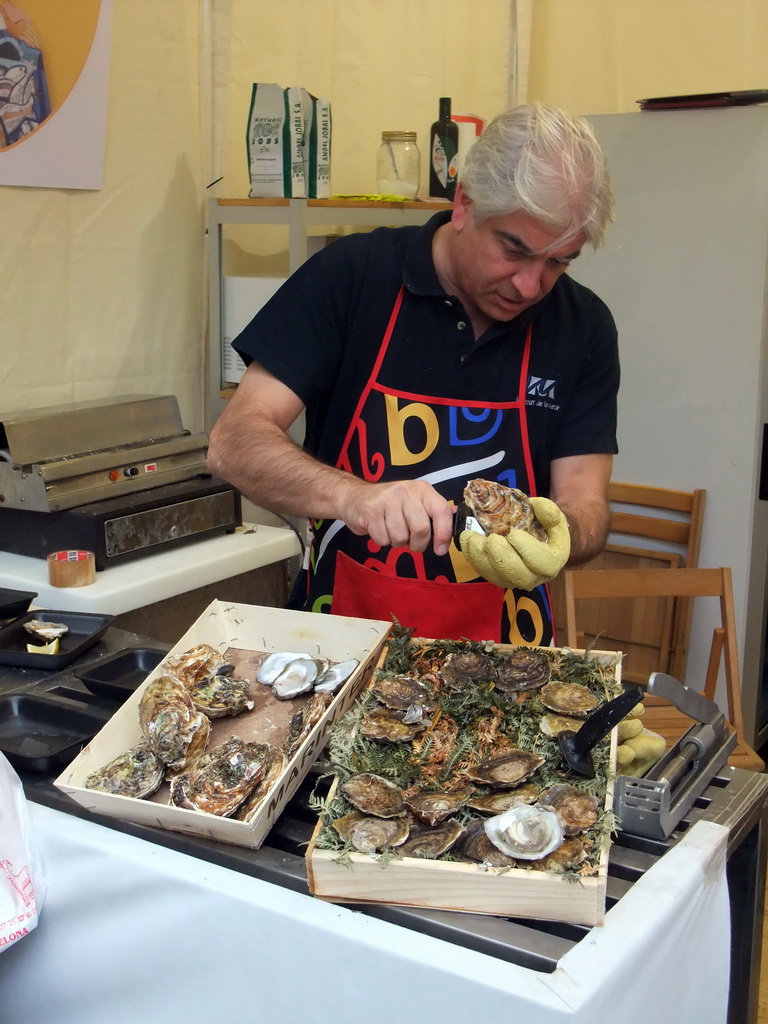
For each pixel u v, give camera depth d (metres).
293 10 2.60
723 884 1.00
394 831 0.89
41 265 2.23
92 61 2.20
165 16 2.38
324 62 2.70
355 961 0.85
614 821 0.90
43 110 2.13
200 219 2.60
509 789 0.95
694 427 2.51
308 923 0.87
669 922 0.87
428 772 0.99
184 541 2.14
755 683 2.68
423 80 2.83
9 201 2.13
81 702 1.31
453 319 1.50
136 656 1.40
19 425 1.94
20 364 2.23
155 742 1.03
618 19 2.80
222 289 2.57
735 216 2.36
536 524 1.13
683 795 1.03
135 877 0.97
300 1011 0.90
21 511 2.00
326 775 1.01
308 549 1.68
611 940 0.82
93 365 2.40
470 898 0.85
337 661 1.27
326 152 2.45
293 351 1.51
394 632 1.24
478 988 0.79
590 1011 0.76
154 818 0.98
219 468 1.44
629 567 2.65
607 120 2.47
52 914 1.04
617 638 2.64
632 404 2.59
